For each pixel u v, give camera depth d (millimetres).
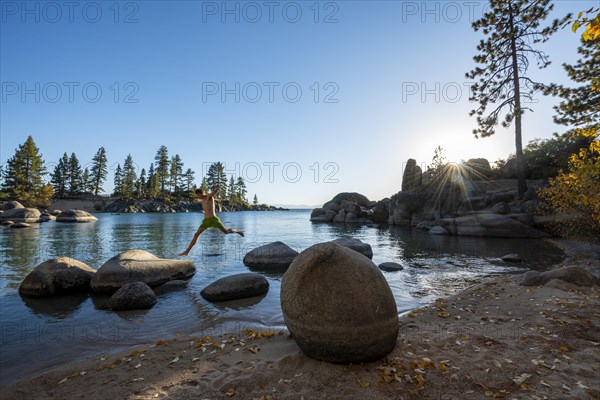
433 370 3748
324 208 53969
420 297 8250
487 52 25750
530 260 12992
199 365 4246
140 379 3914
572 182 12281
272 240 22562
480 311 6359
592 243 14531
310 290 4008
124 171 91438
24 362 4891
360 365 3898
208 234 26781
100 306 7723
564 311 5867
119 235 24844
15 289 9219
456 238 22031
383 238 22922
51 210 71000
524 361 3928
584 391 3236
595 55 13430
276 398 3303
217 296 8109
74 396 3625
